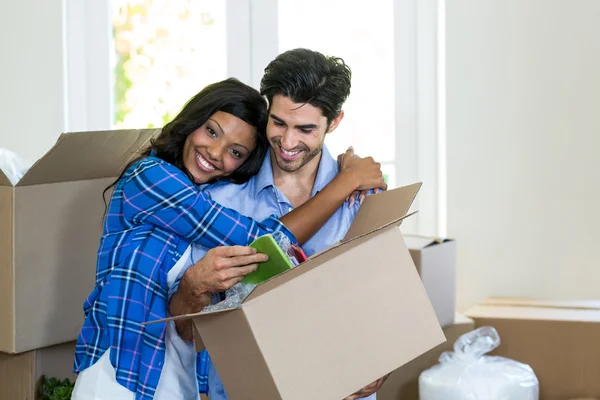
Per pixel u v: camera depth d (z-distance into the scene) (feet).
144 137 8.52
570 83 11.82
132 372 6.87
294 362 5.57
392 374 10.68
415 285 6.13
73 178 8.78
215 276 6.27
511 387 9.70
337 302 5.80
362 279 5.92
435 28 12.57
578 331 10.50
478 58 12.01
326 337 5.72
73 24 12.96
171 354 7.02
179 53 13.03
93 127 13.12
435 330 6.18
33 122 12.85
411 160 12.80
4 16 12.73
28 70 12.78
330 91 6.57
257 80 12.93
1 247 8.52
